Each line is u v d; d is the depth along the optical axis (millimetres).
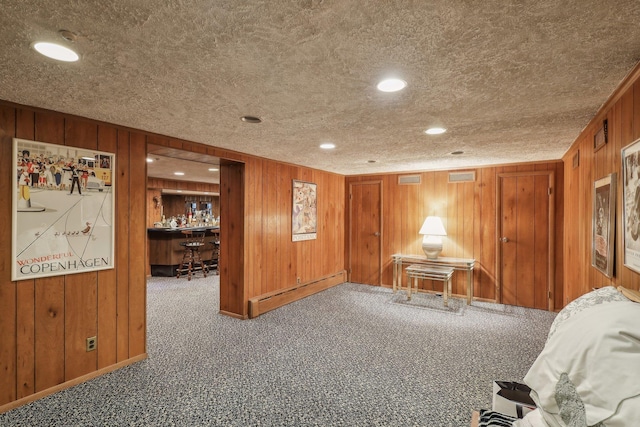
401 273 5773
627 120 1844
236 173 4242
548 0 1141
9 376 2242
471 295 4828
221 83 1894
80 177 2570
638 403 792
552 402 990
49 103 2238
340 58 1587
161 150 3381
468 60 1604
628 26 1299
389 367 2873
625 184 1840
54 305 2455
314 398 2393
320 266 5711
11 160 2236
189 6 1178
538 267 4664
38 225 2361
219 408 2262
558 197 4520
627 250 1813
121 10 1195
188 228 7184
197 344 3354
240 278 4195
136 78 1820
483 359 3037
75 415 2176
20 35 1363
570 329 1077
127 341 2893
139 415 2178
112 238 2770
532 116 2500
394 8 1193
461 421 2135
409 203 5703
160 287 5945
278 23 1292
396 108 2324
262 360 2994
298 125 2783
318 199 5645
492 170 4992
